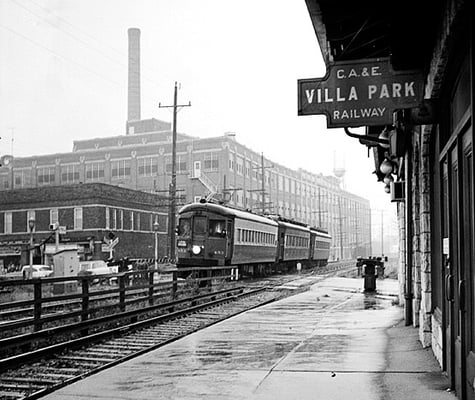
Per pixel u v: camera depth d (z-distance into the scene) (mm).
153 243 56750
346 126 7574
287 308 17516
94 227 50094
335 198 114375
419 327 10758
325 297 21125
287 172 90938
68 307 17125
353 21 8352
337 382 7477
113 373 8516
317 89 7691
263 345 10742
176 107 41406
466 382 5926
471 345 5762
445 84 7031
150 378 8109
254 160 80875
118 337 12359
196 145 73688
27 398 7082
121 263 34000
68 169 82625
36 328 10648
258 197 80500
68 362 9633
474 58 5129
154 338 12211
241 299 21078
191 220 28609
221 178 71750
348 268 50844
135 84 101688
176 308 17781
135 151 78188
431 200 9422
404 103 7520
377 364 8508
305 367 8508
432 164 9398
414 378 7469
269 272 37688
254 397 6883
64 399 7020
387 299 19844
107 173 79875
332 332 12148
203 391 7262
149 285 16312
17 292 23719
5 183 86188
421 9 6992
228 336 12102
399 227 18094
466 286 5910
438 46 6465
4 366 8875
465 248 6016
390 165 13523
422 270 9625
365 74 7602
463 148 6031
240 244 29297
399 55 7715
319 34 8688
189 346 10914
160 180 75875
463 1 5082
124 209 53031
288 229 39406
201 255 28281
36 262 48875
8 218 53594
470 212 5656
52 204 51844
